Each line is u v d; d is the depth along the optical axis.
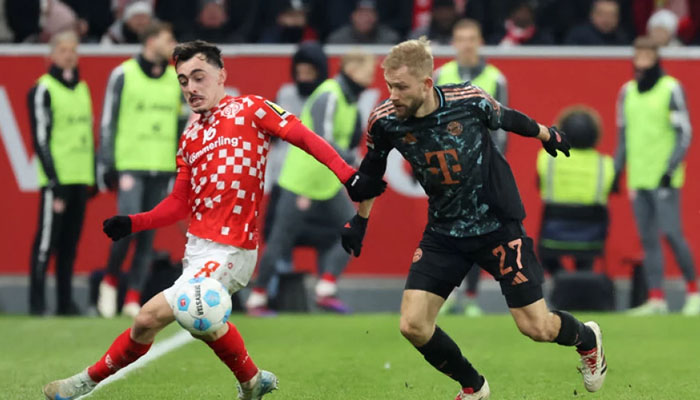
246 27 50.03
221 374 25.45
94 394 22.53
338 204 41.59
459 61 40.91
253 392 20.03
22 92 44.81
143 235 39.12
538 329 19.62
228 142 19.20
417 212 44.47
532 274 19.45
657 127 41.25
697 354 29.23
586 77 44.34
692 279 41.34
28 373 25.84
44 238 40.38
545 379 25.00
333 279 41.38
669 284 44.38
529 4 48.28
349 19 50.19
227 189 19.06
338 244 41.34
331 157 19.09
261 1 50.22
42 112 39.91
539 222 44.06
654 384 24.25
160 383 24.08
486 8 49.41
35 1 48.88
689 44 49.69
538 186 41.75
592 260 41.50
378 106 19.31
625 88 42.00
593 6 50.28
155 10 51.16
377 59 44.47
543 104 44.50
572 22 50.44
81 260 44.75
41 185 40.28
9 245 44.78
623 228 44.09
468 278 41.00
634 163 41.69
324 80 43.03
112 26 50.56
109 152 39.94
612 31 47.41
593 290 40.38
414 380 24.80
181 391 22.98
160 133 40.22
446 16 47.38
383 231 44.47
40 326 35.94
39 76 44.84
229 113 19.39
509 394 22.94
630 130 41.75
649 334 33.56
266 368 26.67
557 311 20.06
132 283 39.62
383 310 44.44
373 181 18.86
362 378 25.09
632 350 30.02
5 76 44.84
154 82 40.09
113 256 39.56
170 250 44.41
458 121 18.89
